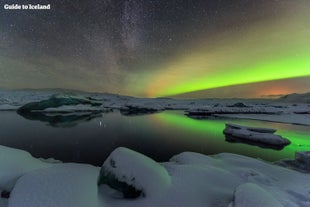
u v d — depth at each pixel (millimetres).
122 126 21188
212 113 37000
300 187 4609
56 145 12734
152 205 3506
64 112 36562
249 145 12914
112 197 3697
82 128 19531
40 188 2928
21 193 2848
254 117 30594
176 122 25141
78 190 3035
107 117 31000
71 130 18250
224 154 7609
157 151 11578
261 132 15281
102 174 4055
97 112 39156
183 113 41719
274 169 5965
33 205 2713
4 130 17672
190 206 3514
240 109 42156
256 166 6133
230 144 13172
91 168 4004
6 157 4020
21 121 23375
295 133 16594
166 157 10445
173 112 45062
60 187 2998
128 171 3914
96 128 19688
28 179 3080
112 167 4031
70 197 2881
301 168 6625
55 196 2848
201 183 4297
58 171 3371
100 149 11867
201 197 3777
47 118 27062
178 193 3828
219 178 4707
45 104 36688
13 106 41906
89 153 11000
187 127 20734
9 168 3768
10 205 2752
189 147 12445
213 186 4270
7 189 3479
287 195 4121
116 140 14391
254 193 3160
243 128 15930
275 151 11336
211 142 13844
